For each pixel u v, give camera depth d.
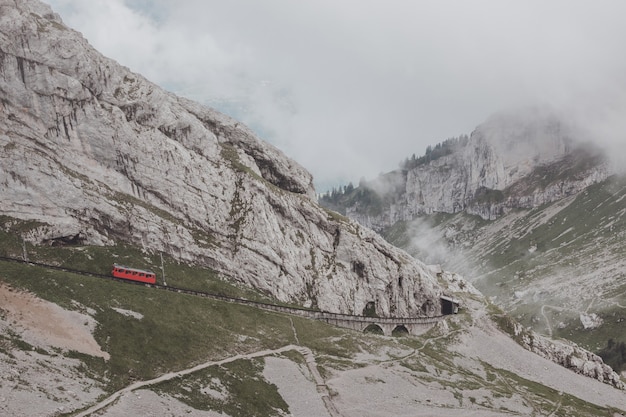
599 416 175.12
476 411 149.62
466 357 199.25
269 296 182.62
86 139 166.88
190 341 131.38
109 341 116.25
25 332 103.62
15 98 157.62
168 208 177.75
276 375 132.12
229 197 192.88
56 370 98.00
